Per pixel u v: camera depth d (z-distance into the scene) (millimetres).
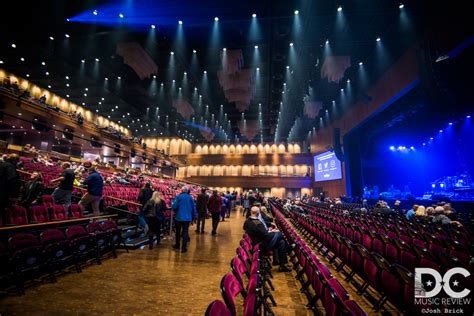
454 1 8328
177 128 31031
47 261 3434
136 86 19047
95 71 17125
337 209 12734
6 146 14055
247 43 13914
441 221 6293
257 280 2094
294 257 5066
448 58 8938
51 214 4898
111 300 2934
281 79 17344
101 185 5789
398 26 11289
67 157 17922
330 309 1664
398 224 6590
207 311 1234
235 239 6957
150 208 5770
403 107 14766
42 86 19547
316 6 10875
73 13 11969
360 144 20891
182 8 11719
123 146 22797
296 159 31969
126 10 11875
